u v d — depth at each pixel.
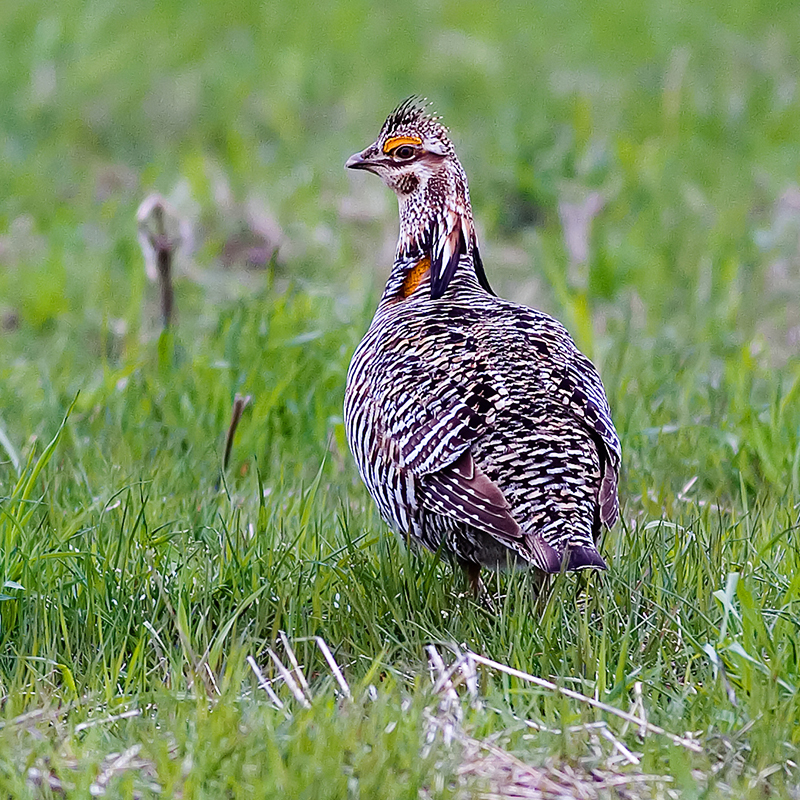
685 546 8.75
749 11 28.62
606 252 16.06
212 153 21.08
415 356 8.39
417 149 9.77
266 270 16.78
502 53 25.45
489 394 8.03
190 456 10.76
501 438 7.89
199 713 6.82
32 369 13.23
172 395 11.53
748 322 14.98
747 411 10.84
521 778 6.54
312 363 11.93
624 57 25.62
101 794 6.33
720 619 7.89
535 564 7.61
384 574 8.45
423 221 9.84
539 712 7.21
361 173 19.92
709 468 10.79
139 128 21.77
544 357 8.32
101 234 17.86
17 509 8.65
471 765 6.55
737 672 7.36
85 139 21.39
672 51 25.72
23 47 24.64
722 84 24.06
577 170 19.23
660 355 13.17
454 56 24.97
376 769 6.38
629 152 19.19
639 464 10.48
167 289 13.10
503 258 17.12
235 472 10.75
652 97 23.28
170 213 13.08
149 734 6.81
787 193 18.58
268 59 24.70
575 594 8.27
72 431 10.85
